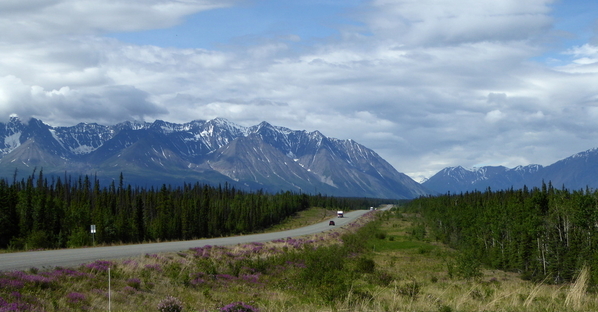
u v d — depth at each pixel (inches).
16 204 3216.0
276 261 1678.2
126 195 5383.9
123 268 1093.1
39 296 741.9
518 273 2114.9
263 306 748.6
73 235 2728.8
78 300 761.0
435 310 650.8
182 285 1065.5
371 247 2940.5
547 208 2460.6
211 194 7445.9
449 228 3484.3
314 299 855.1
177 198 6013.8
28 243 2608.3
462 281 1456.7
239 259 1612.9
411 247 3009.4
